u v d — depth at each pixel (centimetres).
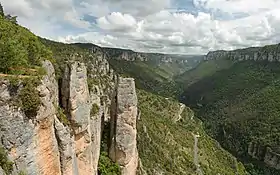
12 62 2800
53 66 3981
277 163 15612
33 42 4047
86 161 4119
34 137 2619
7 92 2422
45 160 2802
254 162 16612
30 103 2545
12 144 2402
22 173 2450
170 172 8169
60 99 3878
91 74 8500
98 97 5166
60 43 10281
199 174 9831
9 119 2397
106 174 4722
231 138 19175
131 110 4916
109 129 5303
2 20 4194
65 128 3241
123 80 4925
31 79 2630
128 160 4969
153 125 10962
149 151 8238
